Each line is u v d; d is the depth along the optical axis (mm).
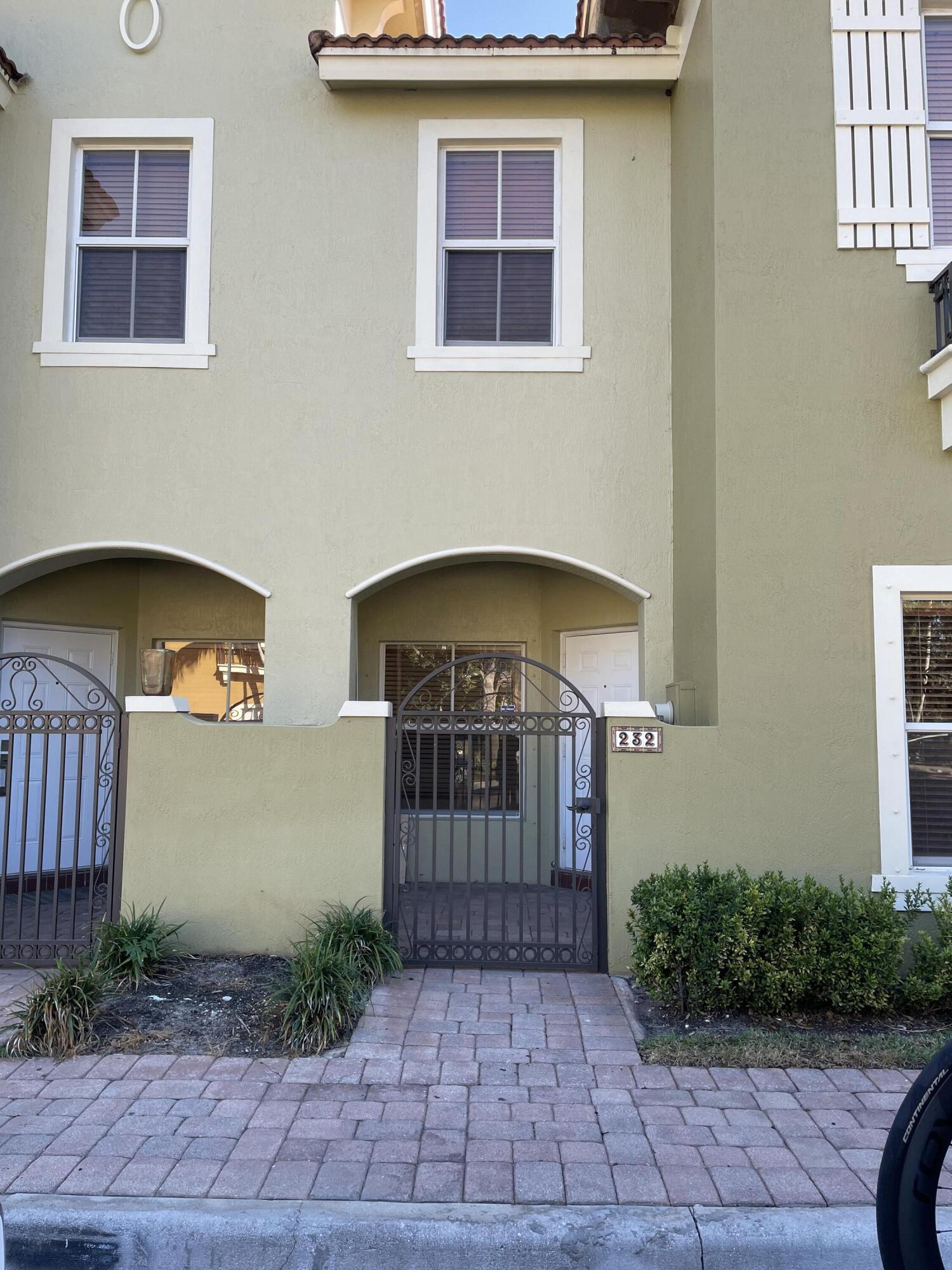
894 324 6094
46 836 8195
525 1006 5301
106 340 7449
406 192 7414
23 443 7234
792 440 6055
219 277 7348
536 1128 3898
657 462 7223
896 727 5891
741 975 5008
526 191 7617
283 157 7430
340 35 7738
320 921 5957
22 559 7168
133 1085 4270
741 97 6250
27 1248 3219
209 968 5750
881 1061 4574
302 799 6074
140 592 8875
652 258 7379
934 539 5980
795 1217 3262
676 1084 4340
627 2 7344
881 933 5051
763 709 5934
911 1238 2434
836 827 5863
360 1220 3240
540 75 7266
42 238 7375
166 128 7441
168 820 6082
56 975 5047
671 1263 3146
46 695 8297
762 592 5984
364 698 8727
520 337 7523
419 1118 3973
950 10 6383
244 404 7258
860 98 6211
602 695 8445
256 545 7188
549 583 8727
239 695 8953
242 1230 3219
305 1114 3998
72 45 7531
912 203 6152
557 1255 3166
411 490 7195
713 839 5895
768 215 6180
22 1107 4055
